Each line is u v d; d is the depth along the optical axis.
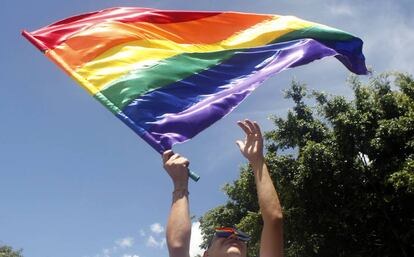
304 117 21.48
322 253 20.30
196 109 5.13
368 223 19.80
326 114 20.34
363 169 19.30
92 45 5.46
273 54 6.11
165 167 3.37
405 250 19.19
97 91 5.14
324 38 6.46
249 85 5.59
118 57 5.41
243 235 3.40
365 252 19.72
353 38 6.54
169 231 3.09
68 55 5.40
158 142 4.79
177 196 3.26
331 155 19.16
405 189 18.23
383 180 18.78
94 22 5.69
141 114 4.95
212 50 5.98
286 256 20.06
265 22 6.40
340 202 19.91
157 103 5.08
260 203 3.56
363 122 19.33
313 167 19.17
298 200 19.89
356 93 20.20
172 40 5.85
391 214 19.45
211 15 6.09
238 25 6.29
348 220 19.95
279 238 3.46
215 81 5.58
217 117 5.12
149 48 5.61
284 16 6.49
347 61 6.78
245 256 3.38
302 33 6.42
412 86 20.72
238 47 6.05
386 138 18.88
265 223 3.50
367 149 19.20
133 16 5.81
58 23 5.64
